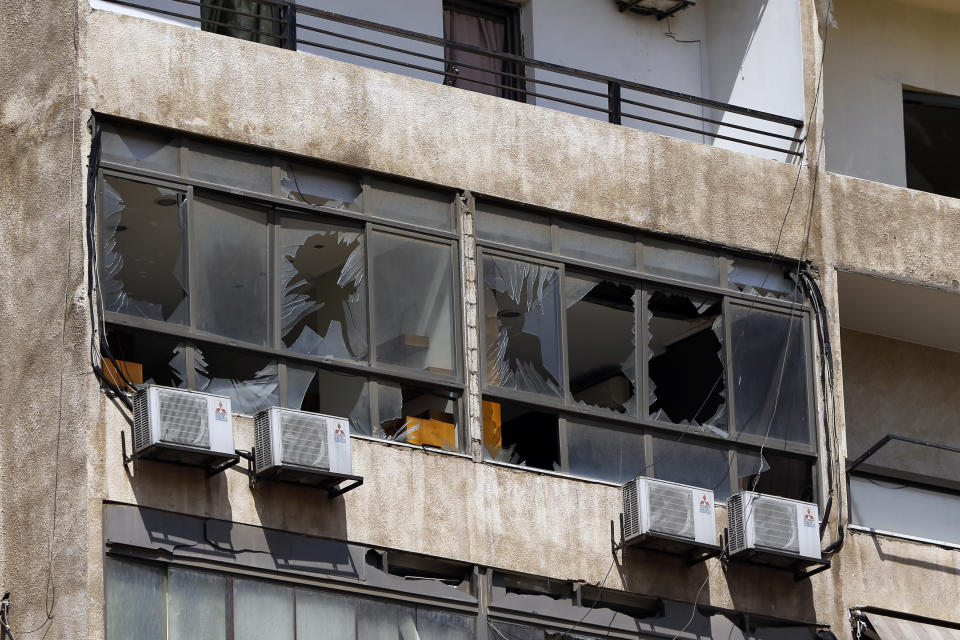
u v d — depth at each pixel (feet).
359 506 147.02
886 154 192.44
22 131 148.46
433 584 148.15
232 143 150.51
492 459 153.48
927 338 189.26
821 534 163.53
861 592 163.94
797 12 178.91
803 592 161.68
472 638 148.25
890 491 169.27
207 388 145.48
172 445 138.51
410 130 157.38
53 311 143.02
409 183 156.56
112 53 148.15
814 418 167.12
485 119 160.76
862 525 167.12
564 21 183.11
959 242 178.29
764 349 167.02
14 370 143.64
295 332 149.69
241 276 148.97
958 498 171.73
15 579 139.23
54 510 139.13
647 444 160.04
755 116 172.86
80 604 136.05
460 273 156.25
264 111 152.15
